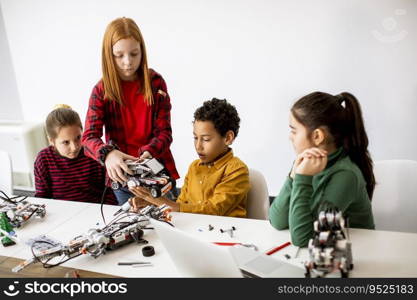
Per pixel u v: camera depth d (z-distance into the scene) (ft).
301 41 9.71
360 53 9.41
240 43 10.16
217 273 3.84
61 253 4.67
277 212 4.92
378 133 9.80
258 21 9.86
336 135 4.58
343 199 4.50
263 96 10.38
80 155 6.77
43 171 6.75
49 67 11.96
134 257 4.68
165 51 10.84
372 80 9.50
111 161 5.45
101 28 11.13
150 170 5.17
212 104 5.74
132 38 6.00
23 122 12.24
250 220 5.32
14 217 5.53
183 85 10.98
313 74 9.86
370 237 4.68
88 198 6.94
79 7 11.10
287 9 9.57
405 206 5.76
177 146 11.59
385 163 5.87
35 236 5.28
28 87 12.40
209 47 10.44
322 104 4.51
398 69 9.28
